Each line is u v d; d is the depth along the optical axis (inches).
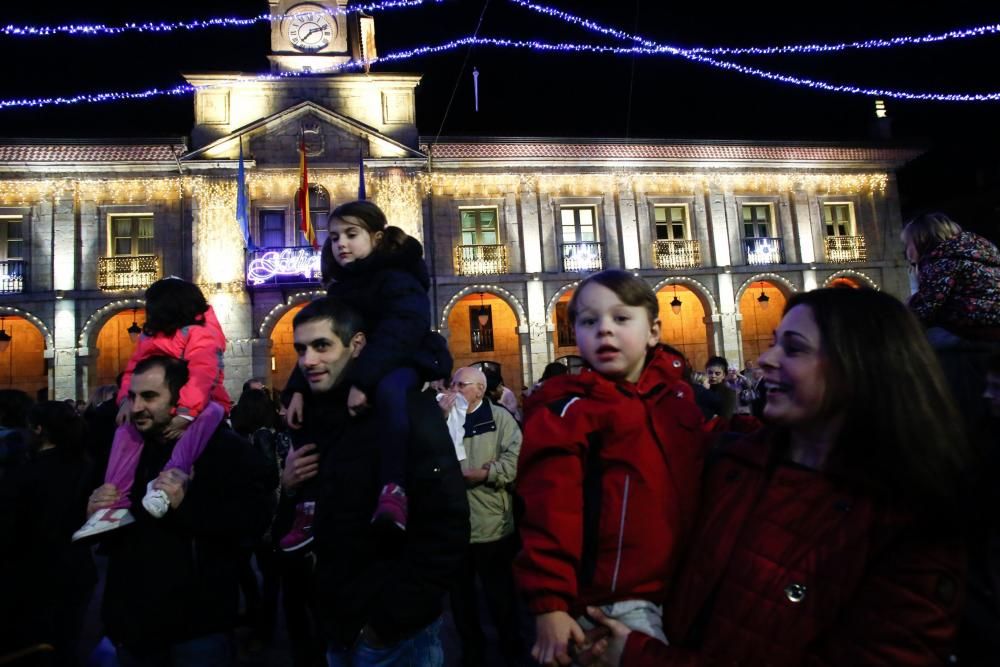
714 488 76.7
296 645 162.9
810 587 63.7
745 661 64.2
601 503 78.4
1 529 150.8
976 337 116.8
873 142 982.4
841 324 67.6
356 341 111.9
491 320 941.2
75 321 800.3
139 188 831.7
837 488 66.6
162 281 147.3
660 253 926.4
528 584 74.6
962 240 121.1
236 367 805.9
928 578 60.2
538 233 904.9
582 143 915.4
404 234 127.0
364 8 719.1
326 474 101.9
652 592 75.4
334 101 879.7
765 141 953.5
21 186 804.6
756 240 949.8
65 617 160.6
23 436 185.3
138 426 129.0
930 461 60.9
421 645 102.5
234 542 131.6
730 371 479.2
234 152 842.2
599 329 86.0
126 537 126.5
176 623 121.8
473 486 196.5
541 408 85.4
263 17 701.9
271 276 813.9
